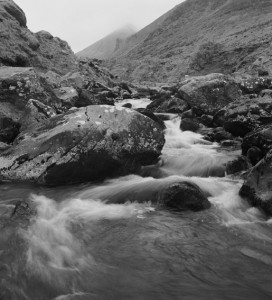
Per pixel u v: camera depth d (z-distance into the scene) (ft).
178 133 55.11
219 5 447.42
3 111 49.80
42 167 33.58
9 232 20.57
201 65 213.66
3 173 34.17
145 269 18.86
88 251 20.52
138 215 26.22
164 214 26.23
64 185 33.78
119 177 36.27
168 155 41.86
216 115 56.59
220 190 31.07
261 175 27.84
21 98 53.42
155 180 31.24
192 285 17.44
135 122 38.27
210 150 46.16
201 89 63.98
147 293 16.63
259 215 26.50
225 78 71.15
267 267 19.20
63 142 34.47
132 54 418.31
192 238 22.68
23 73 56.18
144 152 37.45
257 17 316.40
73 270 18.07
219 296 16.52
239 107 51.98
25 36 108.68
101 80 125.39
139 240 22.33
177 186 27.09
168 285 17.39
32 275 16.93
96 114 37.78
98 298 16.02
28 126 44.52
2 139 42.29
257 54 181.37
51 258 18.80
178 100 67.26
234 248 21.43
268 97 54.49
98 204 28.81
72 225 24.13
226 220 25.58
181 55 265.75
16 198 29.30
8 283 15.94
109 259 19.79
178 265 19.35
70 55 126.31
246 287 17.33
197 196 26.94
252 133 39.17
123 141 36.37
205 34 338.54
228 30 314.35
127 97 98.58
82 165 34.06
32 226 22.33
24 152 35.14
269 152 28.09
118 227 24.22
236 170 36.06
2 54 94.84
